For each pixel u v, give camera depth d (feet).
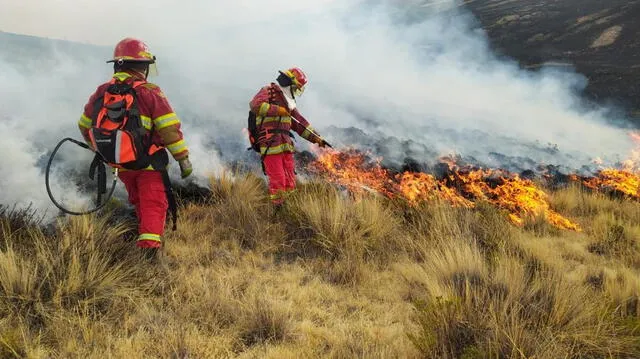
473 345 9.70
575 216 25.90
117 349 9.33
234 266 14.21
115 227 13.65
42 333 9.61
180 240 15.26
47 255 11.37
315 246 16.25
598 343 10.34
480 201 22.54
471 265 13.70
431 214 19.62
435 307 10.47
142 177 12.88
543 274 14.16
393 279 14.69
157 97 12.05
